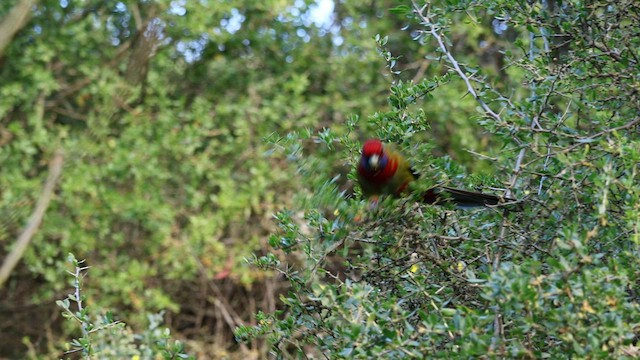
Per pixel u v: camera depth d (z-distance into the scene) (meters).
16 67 11.67
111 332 5.62
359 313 3.55
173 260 11.48
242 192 11.27
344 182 7.67
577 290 3.15
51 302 12.43
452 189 4.26
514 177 4.16
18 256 9.74
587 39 4.45
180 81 12.75
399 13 4.71
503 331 3.56
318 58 12.34
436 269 4.18
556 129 4.34
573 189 3.81
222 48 12.47
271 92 12.34
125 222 12.34
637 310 3.27
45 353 12.83
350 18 12.84
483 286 3.28
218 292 11.80
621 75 4.29
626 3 4.36
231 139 11.45
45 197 10.03
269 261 4.26
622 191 3.88
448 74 4.60
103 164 11.77
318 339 4.00
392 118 4.58
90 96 12.17
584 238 3.51
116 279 11.22
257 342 11.62
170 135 11.36
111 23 12.08
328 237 4.02
